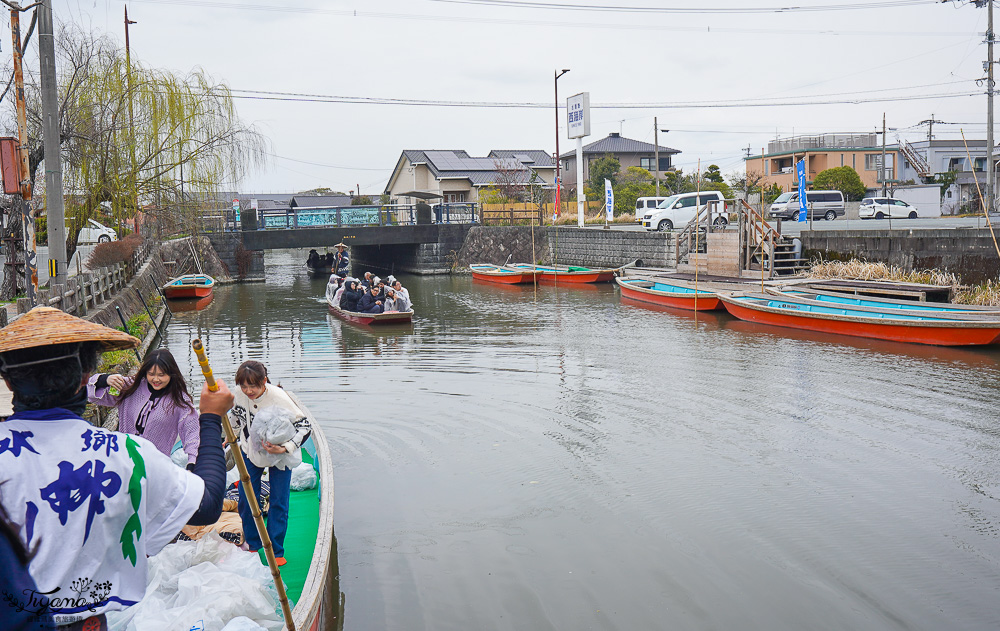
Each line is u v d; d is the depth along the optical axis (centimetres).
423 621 507
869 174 5006
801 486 729
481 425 943
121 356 1125
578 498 707
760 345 1489
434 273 3556
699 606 519
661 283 2347
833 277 2053
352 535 637
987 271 1741
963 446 836
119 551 211
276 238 3319
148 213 2073
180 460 612
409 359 1395
